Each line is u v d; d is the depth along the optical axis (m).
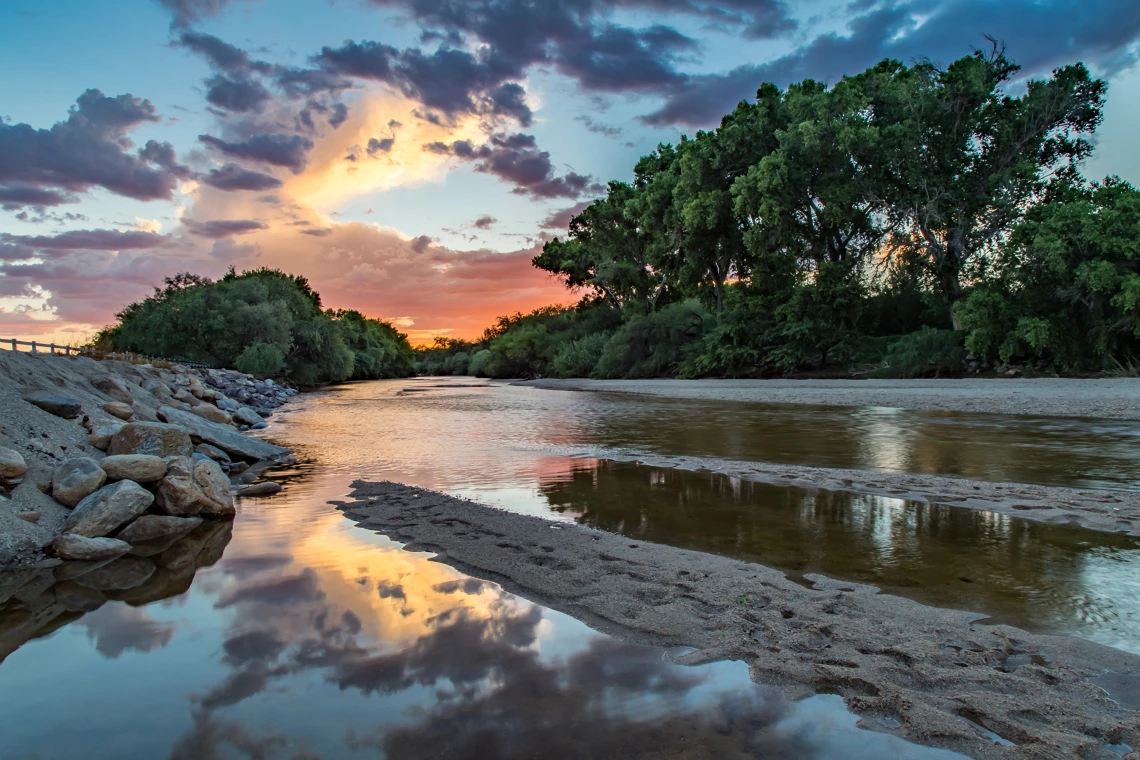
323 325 50.31
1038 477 7.91
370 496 7.72
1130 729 2.64
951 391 22.27
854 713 2.84
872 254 36.50
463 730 2.69
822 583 4.48
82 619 4.09
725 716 2.81
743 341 38.84
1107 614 3.87
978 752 2.52
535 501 7.29
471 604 4.21
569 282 61.69
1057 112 29.56
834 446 11.18
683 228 40.62
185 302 40.16
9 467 6.20
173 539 6.04
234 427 16.08
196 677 3.24
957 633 3.61
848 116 31.28
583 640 3.62
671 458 10.20
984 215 31.25
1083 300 25.86
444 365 116.38
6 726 2.79
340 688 3.09
